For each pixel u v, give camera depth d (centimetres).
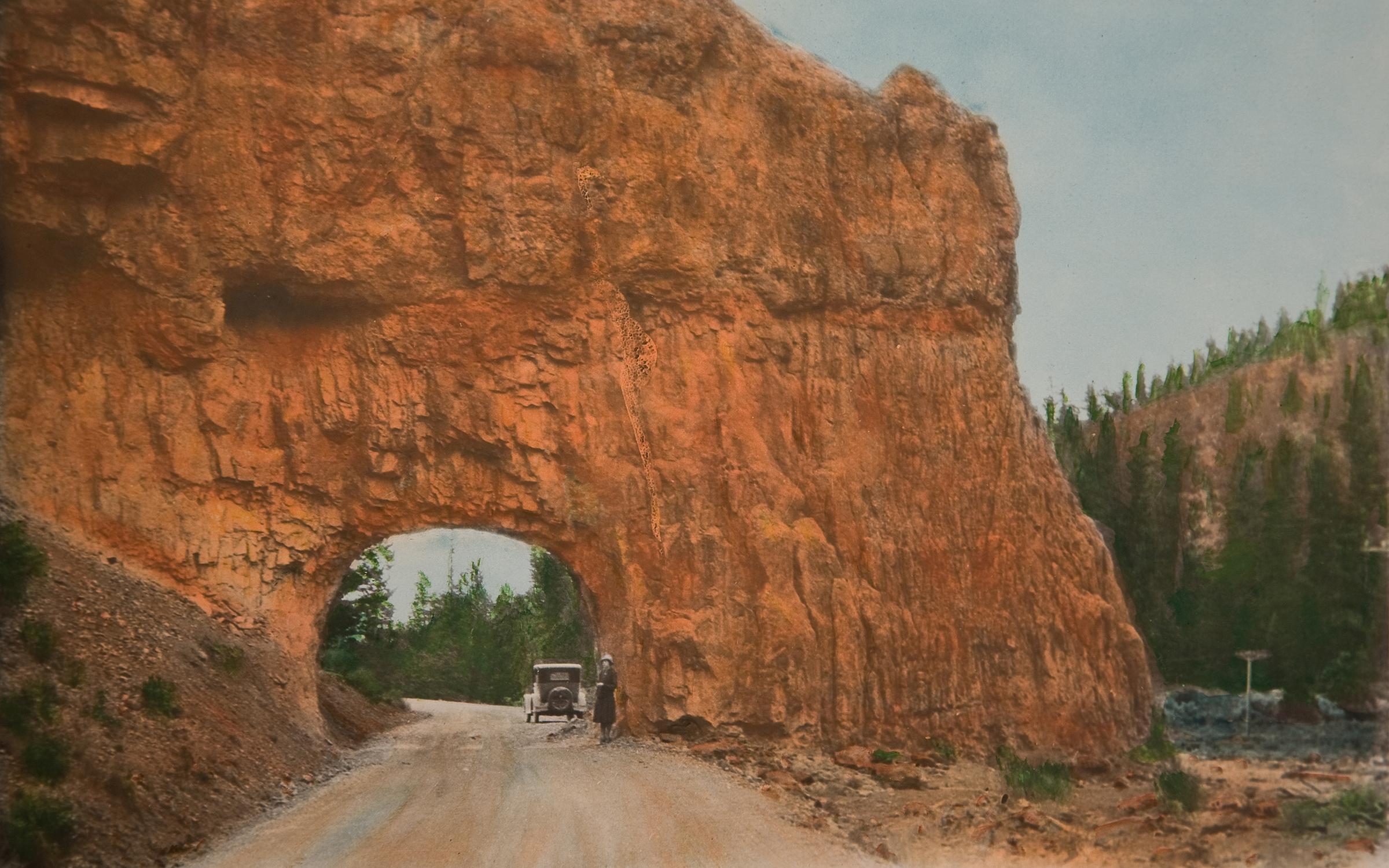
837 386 3153
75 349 2625
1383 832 1888
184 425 2669
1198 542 3531
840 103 3322
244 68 2725
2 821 1494
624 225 2977
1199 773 2320
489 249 2856
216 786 1930
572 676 3934
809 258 3177
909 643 3012
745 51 3216
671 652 2805
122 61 2552
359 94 2788
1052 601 3244
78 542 2477
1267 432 3516
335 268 2755
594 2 3050
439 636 7519
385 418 2786
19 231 2558
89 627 2108
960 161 3509
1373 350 3472
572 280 2931
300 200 2747
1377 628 3212
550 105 2952
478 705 6191
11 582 1997
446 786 2148
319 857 1631
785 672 2827
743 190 3117
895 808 2119
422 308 2833
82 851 1562
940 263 3356
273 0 2745
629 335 2988
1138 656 3241
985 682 3106
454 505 2816
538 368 2891
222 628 2534
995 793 2280
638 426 2928
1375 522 3281
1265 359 3625
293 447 2745
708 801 2023
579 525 2859
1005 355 3447
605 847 1680
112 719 1872
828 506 3052
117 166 2581
